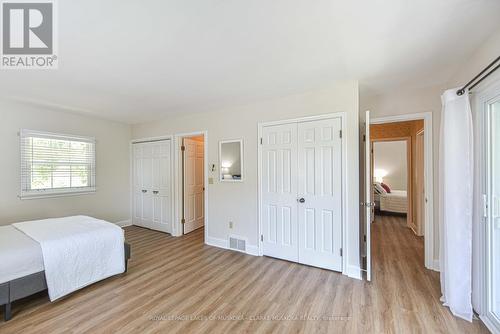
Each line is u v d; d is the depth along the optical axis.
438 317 1.91
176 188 4.36
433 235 2.80
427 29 1.65
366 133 2.56
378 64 2.21
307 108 2.97
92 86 2.72
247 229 3.47
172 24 1.58
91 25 1.58
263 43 1.83
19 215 3.47
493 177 1.83
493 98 1.75
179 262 3.11
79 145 4.18
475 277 1.95
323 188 2.86
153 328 1.81
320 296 2.25
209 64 2.19
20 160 3.47
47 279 2.07
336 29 1.65
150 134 4.73
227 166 3.68
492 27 1.63
